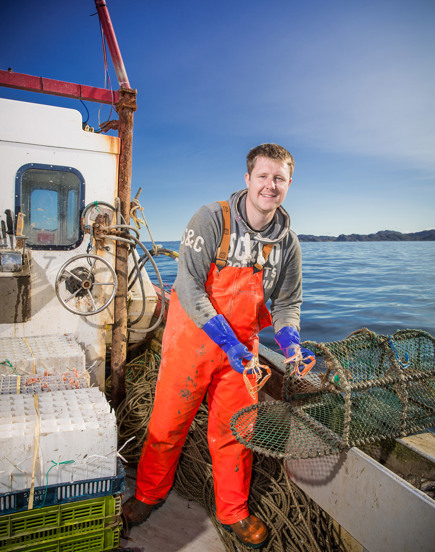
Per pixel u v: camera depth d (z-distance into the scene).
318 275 27.39
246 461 2.47
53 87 3.20
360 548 2.21
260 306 2.42
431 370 2.40
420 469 2.18
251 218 2.21
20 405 2.10
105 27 3.14
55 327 3.32
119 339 3.50
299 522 2.46
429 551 1.67
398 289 20.22
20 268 2.99
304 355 2.31
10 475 1.80
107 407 2.13
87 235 3.33
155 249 3.63
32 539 1.90
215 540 2.55
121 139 3.34
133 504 2.62
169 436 2.47
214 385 2.45
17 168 3.07
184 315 2.31
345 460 2.13
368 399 2.48
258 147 2.13
